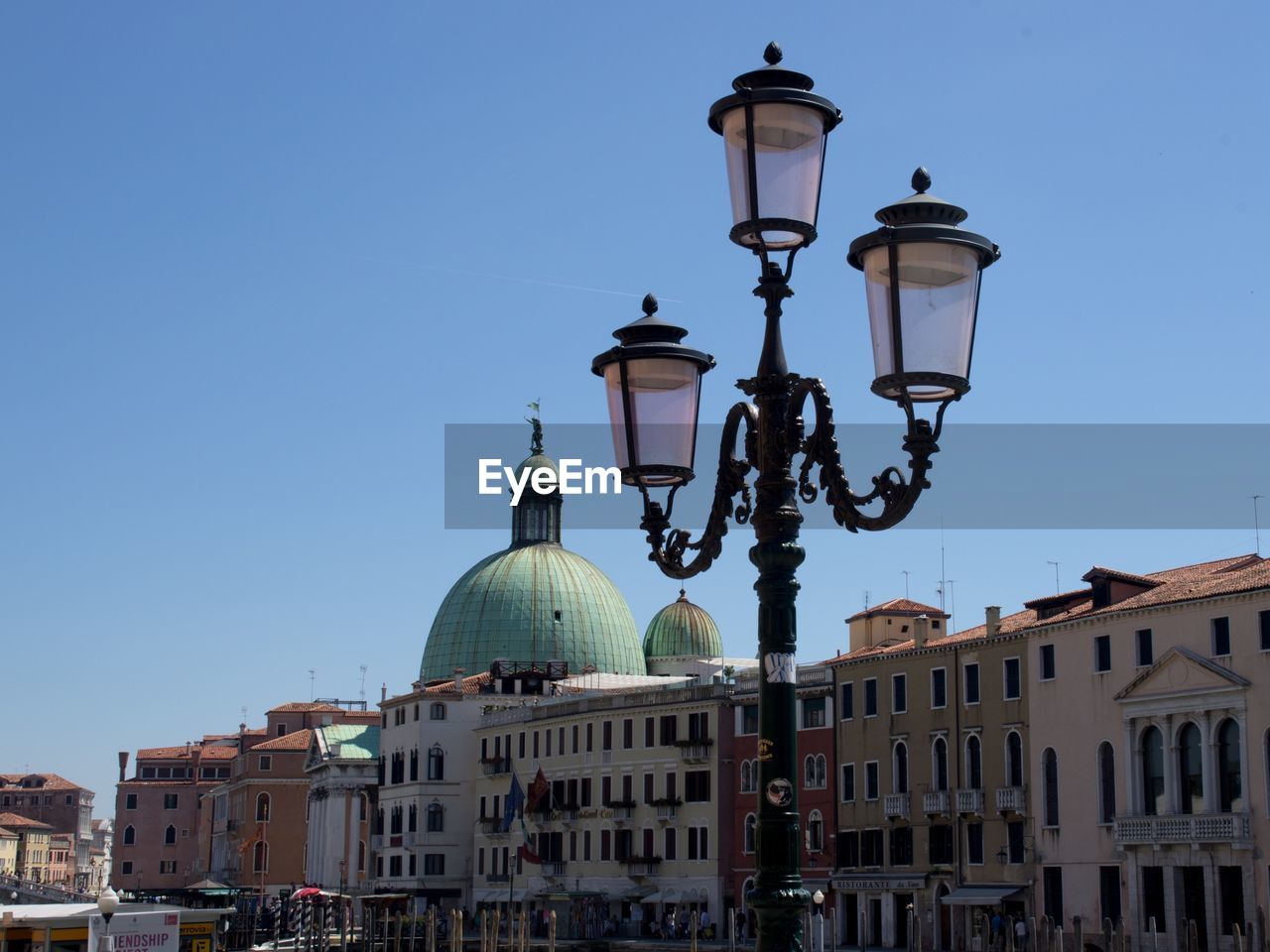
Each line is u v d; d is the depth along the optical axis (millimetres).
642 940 94062
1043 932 62219
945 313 12141
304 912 104688
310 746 160375
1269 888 64000
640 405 14812
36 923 45406
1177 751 68688
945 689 81562
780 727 13195
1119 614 71938
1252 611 66125
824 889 87688
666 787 101562
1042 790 75312
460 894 127438
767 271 13312
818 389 12938
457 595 152750
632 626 155375
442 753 129250
